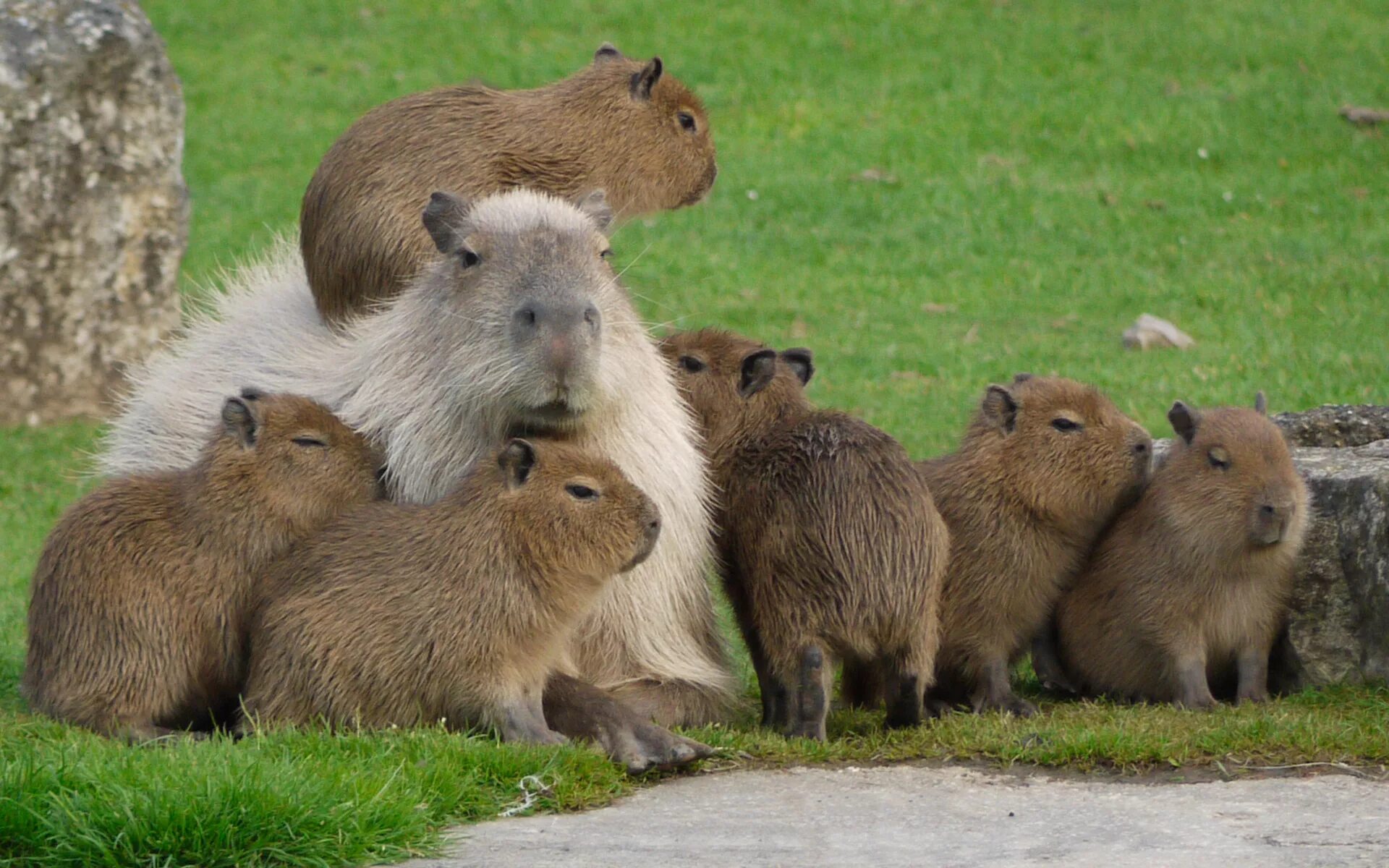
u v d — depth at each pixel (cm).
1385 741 961
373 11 4341
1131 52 3884
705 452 1153
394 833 830
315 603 1002
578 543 993
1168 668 1152
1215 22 4006
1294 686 1162
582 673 1094
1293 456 1255
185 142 3581
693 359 1170
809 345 2552
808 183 3322
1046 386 1169
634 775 971
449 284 1087
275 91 3856
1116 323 2614
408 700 997
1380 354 2330
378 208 1210
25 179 2256
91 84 2286
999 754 988
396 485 1093
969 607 1145
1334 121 3469
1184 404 1151
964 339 2552
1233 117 3516
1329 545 1157
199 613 1047
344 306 1228
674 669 1110
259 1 4444
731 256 2997
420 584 997
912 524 1048
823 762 996
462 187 1236
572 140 1289
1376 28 3922
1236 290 2720
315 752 931
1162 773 948
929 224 3123
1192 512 1116
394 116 1244
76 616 1041
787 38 4062
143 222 2356
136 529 1048
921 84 3784
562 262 1060
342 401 1147
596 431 1079
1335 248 2902
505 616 991
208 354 1286
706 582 1152
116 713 1037
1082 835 830
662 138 1332
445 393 1075
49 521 1922
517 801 904
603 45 1405
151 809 820
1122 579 1157
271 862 812
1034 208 3167
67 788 849
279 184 3362
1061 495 1140
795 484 1072
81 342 2336
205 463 1054
